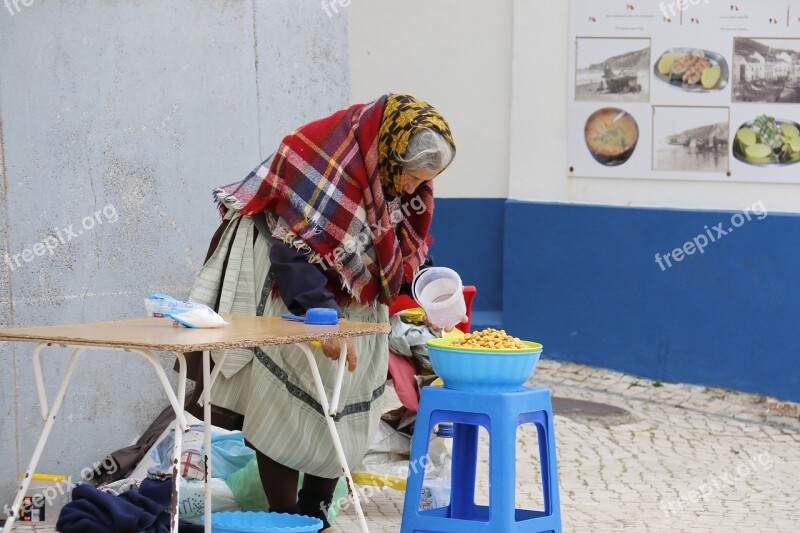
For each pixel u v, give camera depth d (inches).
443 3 574.2
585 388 490.9
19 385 258.2
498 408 206.4
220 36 309.1
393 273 223.0
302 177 213.8
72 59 269.7
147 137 289.7
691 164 507.8
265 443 217.3
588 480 335.9
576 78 533.6
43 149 263.3
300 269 210.1
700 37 499.8
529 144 552.4
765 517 296.8
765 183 493.4
